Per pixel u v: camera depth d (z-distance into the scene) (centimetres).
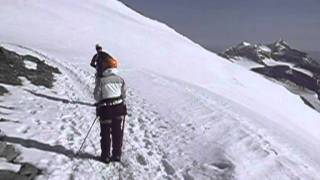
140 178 994
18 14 7219
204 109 1928
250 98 6856
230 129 1520
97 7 10025
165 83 2884
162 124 1571
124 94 1037
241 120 1777
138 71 3494
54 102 1577
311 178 1131
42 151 999
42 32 6619
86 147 1117
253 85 8525
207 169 1098
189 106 2000
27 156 948
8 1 7731
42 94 1667
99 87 1019
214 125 1591
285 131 2177
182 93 2438
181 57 7788
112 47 6938
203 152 1235
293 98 9469
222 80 7481
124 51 6906
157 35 8975
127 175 991
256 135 1466
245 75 9162
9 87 1609
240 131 1491
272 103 7931
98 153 1091
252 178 1055
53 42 6044
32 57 2305
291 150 1423
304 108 8975
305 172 1172
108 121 1020
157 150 1243
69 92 1869
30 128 1154
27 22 6962
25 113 1298
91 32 7556
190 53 8462
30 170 878
